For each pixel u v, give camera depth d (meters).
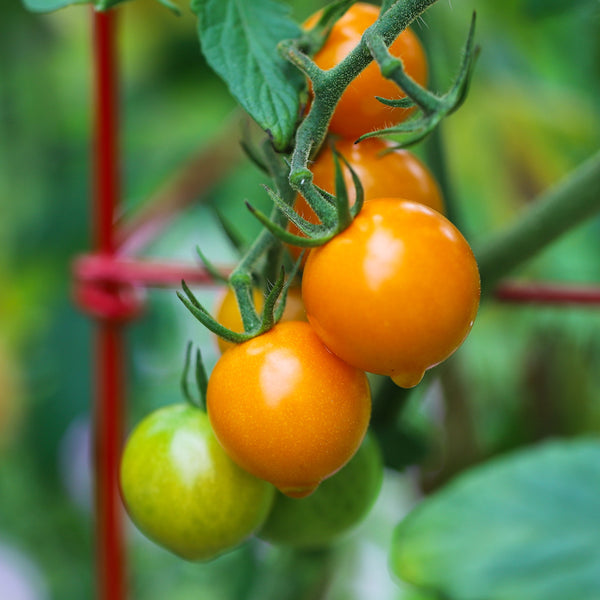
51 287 0.67
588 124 0.55
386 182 0.31
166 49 0.67
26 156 0.70
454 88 0.29
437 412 0.54
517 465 0.47
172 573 0.79
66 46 0.70
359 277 0.28
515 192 0.55
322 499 0.33
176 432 0.32
